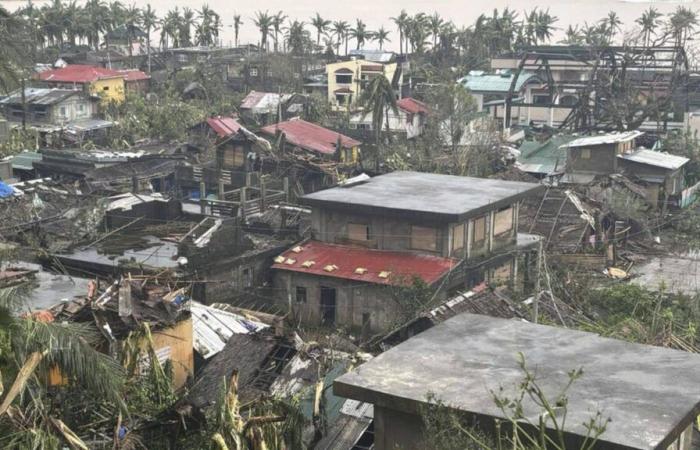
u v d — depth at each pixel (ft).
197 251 124.88
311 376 83.30
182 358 91.71
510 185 149.18
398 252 133.28
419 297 120.67
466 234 133.39
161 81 378.73
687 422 43.83
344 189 144.77
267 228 149.69
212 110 318.24
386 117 259.39
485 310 107.45
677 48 281.74
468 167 223.71
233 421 58.44
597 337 54.54
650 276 161.38
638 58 282.97
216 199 177.88
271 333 96.53
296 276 132.46
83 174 208.44
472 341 53.88
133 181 179.11
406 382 48.01
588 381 47.47
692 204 213.25
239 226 132.77
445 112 250.98
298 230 147.54
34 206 162.91
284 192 171.12
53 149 231.91
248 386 85.20
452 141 241.96
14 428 49.93
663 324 106.52
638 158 210.38
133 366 72.84
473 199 136.98
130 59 437.17
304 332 114.52
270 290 134.51
